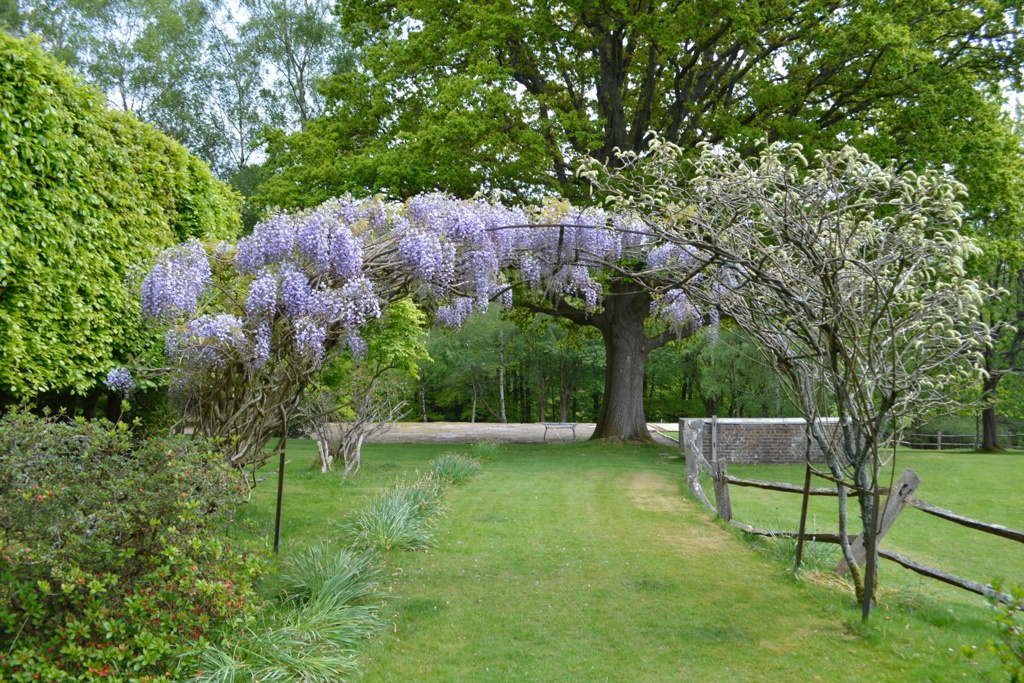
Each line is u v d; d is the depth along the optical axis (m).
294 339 5.05
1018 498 10.09
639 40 14.96
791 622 4.33
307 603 4.23
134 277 5.30
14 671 3.01
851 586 5.12
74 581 3.12
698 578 5.20
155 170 6.98
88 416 7.09
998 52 13.93
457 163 13.14
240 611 3.62
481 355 29.45
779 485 6.02
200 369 5.11
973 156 12.65
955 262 4.05
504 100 12.77
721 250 4.30
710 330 6.31
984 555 6.85
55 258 5.44
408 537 5.85
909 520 8.51
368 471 10.07
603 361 30.14
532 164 13.27
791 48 14.49
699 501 8.35
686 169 12.78
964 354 4.40
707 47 13.81
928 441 23.64
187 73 24.58
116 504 3.40
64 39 22.98
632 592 4.85
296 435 17.53
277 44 24.72
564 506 7.92
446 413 38.56
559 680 3.49
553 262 5.82
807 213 4.50
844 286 4.62
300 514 6.74
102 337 5.98
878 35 11.87
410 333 11.65
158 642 3.16
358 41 16.56
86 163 5.79
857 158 4.36
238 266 5.16
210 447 4.18
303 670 3.38
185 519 3.57
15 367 5.15
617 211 5.82
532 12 13.87
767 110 14.77
